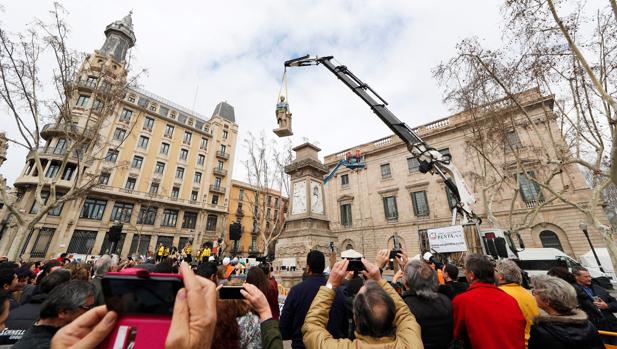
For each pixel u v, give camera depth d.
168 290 0.80
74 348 0.73
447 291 3.51
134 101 35.12
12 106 10.91
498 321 2.19
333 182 30.59
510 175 14.50
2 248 22.75
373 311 1.62
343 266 2.03
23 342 1.78
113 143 31.61
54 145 26.05
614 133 6.24
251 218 44.28
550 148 18.06
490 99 12.77
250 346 1.91
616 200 29.36
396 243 24.48
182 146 38.81
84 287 2.09
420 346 1.56
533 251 14.64
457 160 22.78
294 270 10.48
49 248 24.92
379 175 27.67
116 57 30.98
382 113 8.53
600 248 15.73
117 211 30.61
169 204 34.56
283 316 2.86
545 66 9.93
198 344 0.61
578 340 2.03
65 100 12.68
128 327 0.75
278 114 9.72
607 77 9.18
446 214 22.47
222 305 1.59
